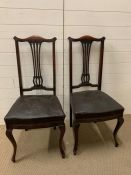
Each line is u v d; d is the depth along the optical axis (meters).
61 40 2.13
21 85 2.07
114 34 2.19
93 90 2.18
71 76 2.11
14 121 1.67
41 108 1.77
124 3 2.08
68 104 2.43
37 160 1.83
